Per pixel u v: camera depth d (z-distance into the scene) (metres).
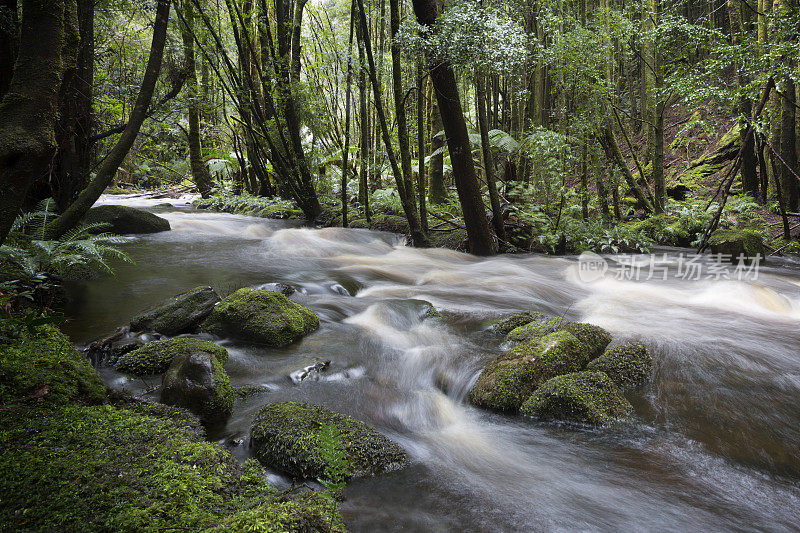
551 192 10.11
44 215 5.36
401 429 3.15
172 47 9.12
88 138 7.16
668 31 9.91
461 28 6.46
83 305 5.09
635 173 13.73
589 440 3.02
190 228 11.01
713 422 3.21
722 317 5.24
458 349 4.31
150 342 3.96
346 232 10.26
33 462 2.10
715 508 2.40
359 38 9.84
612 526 2.25
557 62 9.46
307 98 11.07
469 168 8.03
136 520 1.80
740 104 10.88
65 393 2.81
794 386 3.67
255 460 2.52
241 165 16.02
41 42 2.40
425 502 2.38
